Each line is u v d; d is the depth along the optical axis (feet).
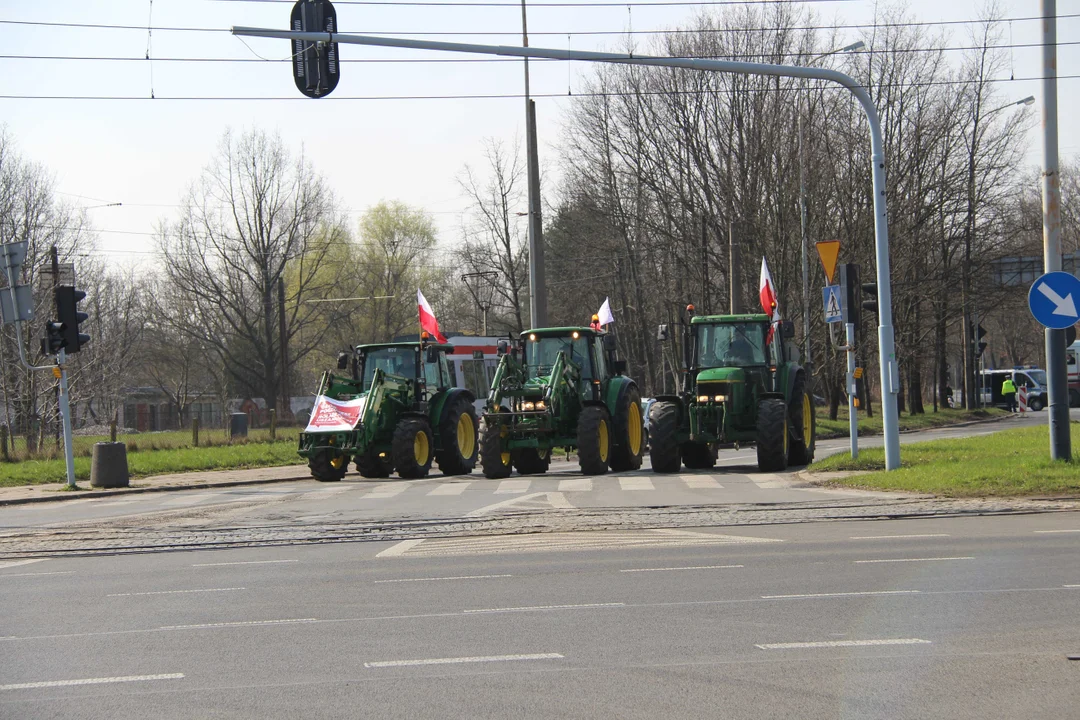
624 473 97.35
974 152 208.85
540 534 54.08
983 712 23.70
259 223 256.11
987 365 467.11
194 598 39.40
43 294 180.86
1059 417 72.13
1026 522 53.52
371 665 28.89
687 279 221.25
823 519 56.70
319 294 288.30
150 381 324.80
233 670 28.73
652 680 26.71
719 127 213.87
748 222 201.36
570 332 101.40
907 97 204.64
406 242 306.55
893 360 78.74
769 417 90.79
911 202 199.93
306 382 384.88
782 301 187.93
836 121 198.59
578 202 244.22
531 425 93.66
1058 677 26.37
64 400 94.73
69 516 72.79
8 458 123.95
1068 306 69.15
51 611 37.73
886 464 79.30
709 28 214.48
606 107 229.45
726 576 40.73
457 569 44.14
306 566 46.14
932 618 32.94
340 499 78.38
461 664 28.76
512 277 253.65
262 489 93.91
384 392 99.25
